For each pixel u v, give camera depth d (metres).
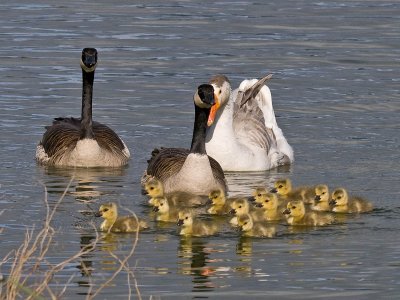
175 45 33.69
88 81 23.66
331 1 40.78
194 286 15.91
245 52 32.94
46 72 30.67
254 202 20.14
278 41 34.31
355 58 32.47
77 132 24.31
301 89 29.42
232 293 15.68
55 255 17.08
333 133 25.89
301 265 16.84
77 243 17.75
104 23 36.62
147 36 34.81
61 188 21.42
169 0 40.91
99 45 33.62
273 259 17.11
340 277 16.31
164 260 17.03
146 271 16.53
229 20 37.28
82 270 16.47
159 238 18.19
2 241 17.75
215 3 40.25
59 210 19.67
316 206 19.91
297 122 26.72
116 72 30.75
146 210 19.86
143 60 32.00
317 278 16.30
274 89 29.39
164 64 31.61
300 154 24.42
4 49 32.97
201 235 18.20
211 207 19.67
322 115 27.30
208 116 20.98
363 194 21.00
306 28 36.09
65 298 15.36
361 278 16.28
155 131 25.92
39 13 38.12
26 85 29.39
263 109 25.08
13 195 20.75
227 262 16.98
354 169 23.06
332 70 31.23
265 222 18.78
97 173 22.89
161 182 20.75
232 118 23.22
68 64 31.52
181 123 26.52
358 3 40.38
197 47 33.47
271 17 37.75
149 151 24.61
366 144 25.03
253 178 22.61
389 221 19.14
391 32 35.56
